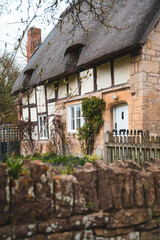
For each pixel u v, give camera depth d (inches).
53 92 414.3
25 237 78.4
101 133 301.6
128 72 260.8
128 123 269.3
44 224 81.1
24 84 468.4
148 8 242.7
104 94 297.4
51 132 414.6
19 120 455.5
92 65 317.1
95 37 306.2
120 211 92.6
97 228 89.5
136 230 95.3
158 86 250.7
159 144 173.0
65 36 407.2
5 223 77.1
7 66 147.9
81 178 90.3
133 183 97.7
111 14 314.2
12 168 80.5
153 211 99.7
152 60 248.1
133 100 252.5
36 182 82.1
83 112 316.2
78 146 344.2
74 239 84.9
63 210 84.5
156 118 247.1
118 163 111.1
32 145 461.4
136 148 193.5
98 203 91.3
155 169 105.3
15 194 78.0
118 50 239.6
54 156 365.7
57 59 368.8
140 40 227.6
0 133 411.5
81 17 393.4
